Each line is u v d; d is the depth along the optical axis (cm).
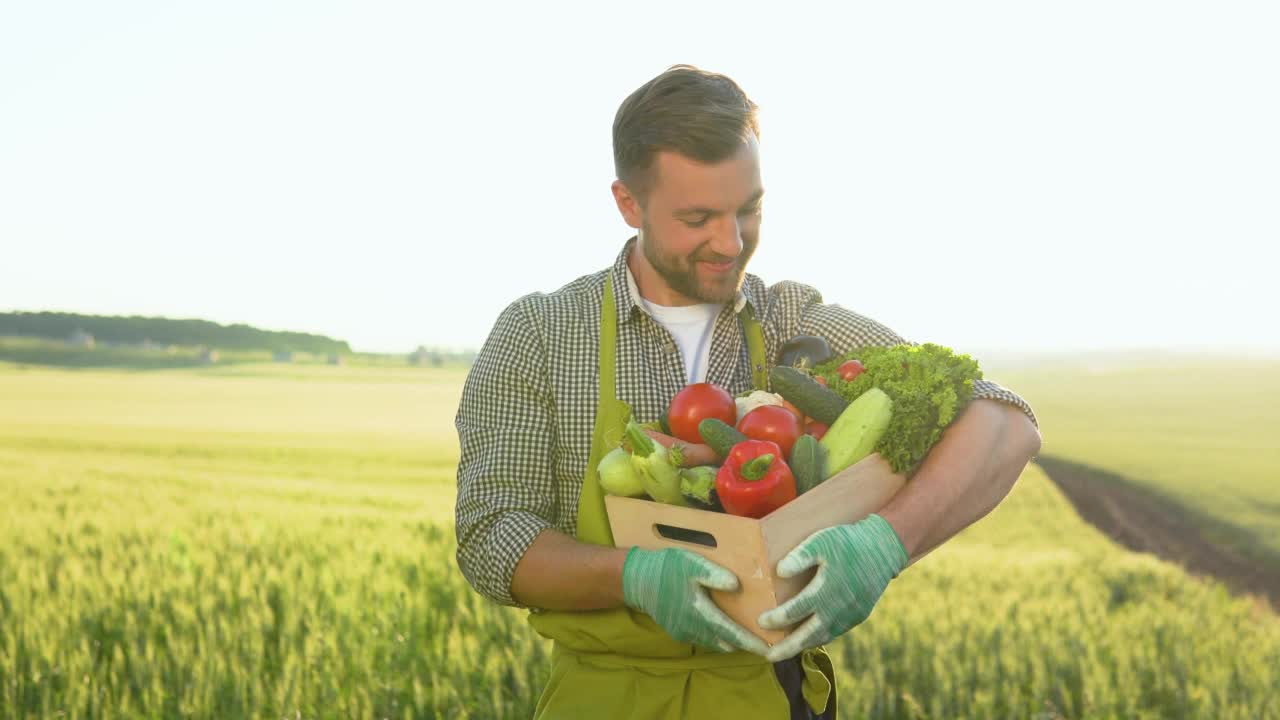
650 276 178
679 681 162
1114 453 2608
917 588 790
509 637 536
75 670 457
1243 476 2184
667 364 174
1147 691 522
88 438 1883
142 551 781
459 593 621
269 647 516
